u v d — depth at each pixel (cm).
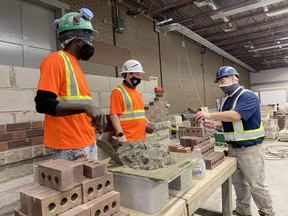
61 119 129
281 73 1730
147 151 141
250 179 219
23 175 251
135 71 251
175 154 162
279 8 668
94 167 98
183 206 131
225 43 1070
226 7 638
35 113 265
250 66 1703
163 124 457
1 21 393
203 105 1109
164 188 129
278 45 1088
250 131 213
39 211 80
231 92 225
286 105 977
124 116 239
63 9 476
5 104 242
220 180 183
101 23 582
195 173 169
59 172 85
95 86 358
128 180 125
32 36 438
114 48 611
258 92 1333
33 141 258
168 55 871
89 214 89
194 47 1060
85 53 143
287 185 342
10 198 233
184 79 969
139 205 123
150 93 495
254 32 952
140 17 726
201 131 225
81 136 135
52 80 119
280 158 488
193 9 729
